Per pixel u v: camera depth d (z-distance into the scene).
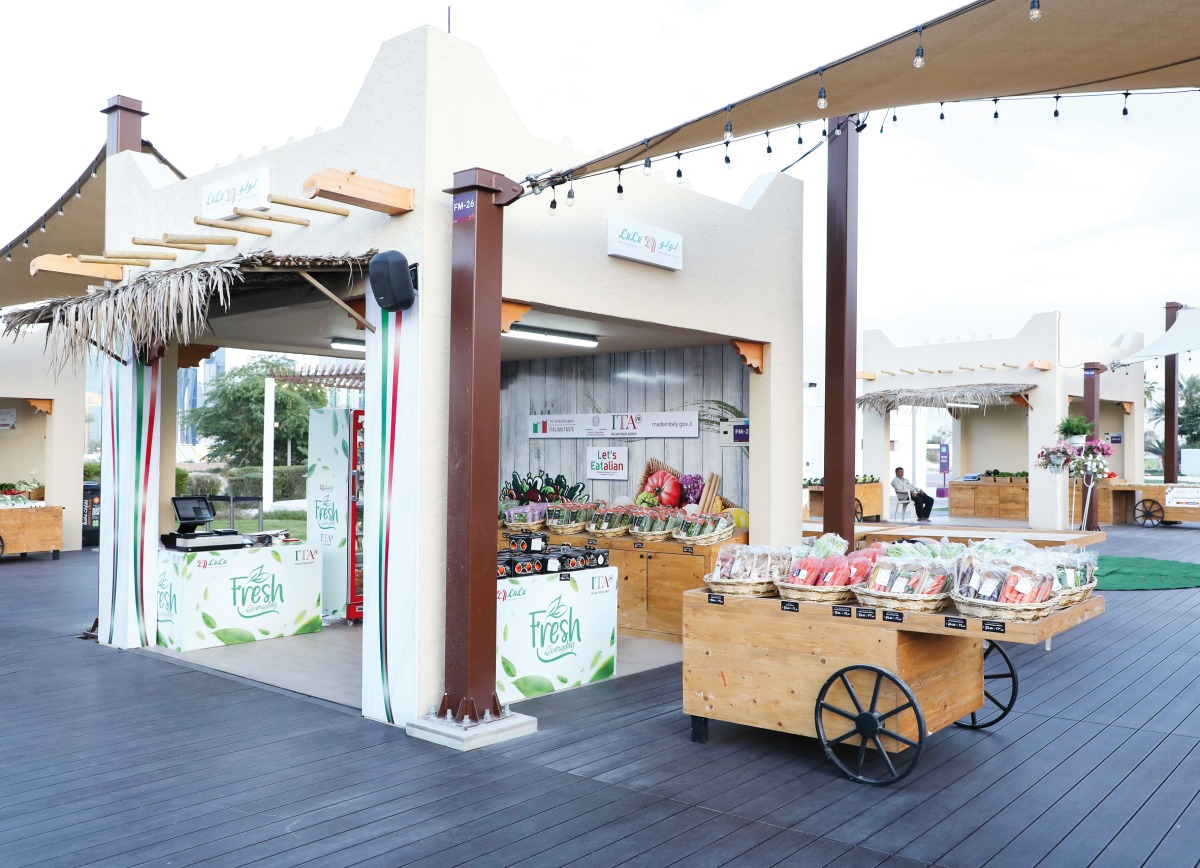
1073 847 3.50
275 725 5.10
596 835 3.58
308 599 7.81
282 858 3.36
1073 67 3.65
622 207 6.27
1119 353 22.08
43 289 10.09
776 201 7.73
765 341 7.57
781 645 4.53
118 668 6.45
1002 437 24.53
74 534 13.62
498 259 5.01
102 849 3.44
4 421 15.14
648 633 7.69
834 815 3.80
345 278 5.52
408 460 5.08
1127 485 20.28
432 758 4.52
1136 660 6.95
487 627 4.96
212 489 24.53
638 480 8.84
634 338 7.84
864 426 21.42
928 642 4.45
